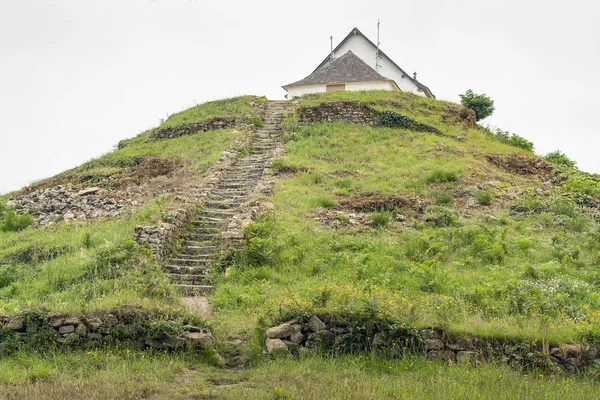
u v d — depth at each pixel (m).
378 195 18.56
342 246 14.70
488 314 10.80
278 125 26.94
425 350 9.12
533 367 8.88
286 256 13.92
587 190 19.91
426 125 26.44
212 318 10.73
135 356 8.98
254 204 16.78
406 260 13.98
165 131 27.84
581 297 12.02
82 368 8.47
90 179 23.03
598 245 15.29
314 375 8.25
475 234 15.34
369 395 7.32
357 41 43.66
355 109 26.80
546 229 16.77
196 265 14.09
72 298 11.50
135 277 12.22
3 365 8.55
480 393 7.58
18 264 14.52
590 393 7.84
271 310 10.51
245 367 8.98
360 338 9.27
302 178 19.84
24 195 22.69
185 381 8.02
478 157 22.98
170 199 18.31
